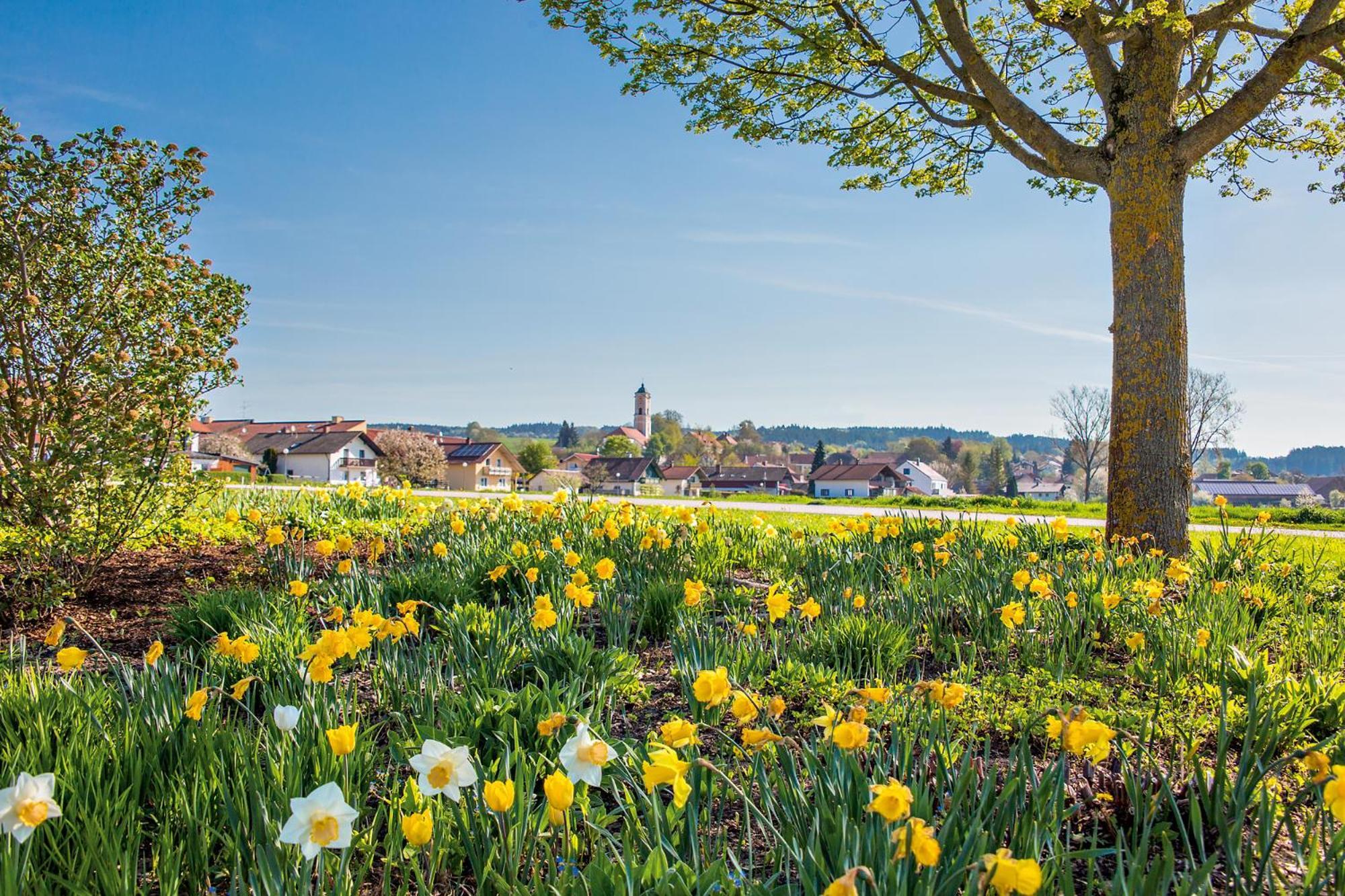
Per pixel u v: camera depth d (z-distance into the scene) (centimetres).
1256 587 605
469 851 213
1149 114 838
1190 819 245
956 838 204
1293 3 1080
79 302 642
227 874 229
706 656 387
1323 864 201
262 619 436
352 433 6838
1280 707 331
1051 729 319
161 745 271
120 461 572
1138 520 810
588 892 193
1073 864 247
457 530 695
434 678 358
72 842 229
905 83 1110
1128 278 839
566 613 469
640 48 1128
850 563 627
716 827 264
